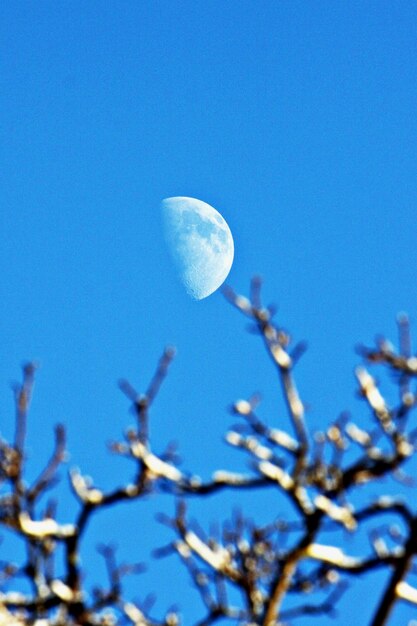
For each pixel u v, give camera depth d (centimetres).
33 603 1816
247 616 1897
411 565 1650
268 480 1700
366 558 1706
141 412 1716
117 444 1750
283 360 1684
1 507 1752
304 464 1686
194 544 1872
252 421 1702
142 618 1905
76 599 1812
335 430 1756
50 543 1873
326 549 1720
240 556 1936
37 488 1764
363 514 1694
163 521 1880
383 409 1717
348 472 1730
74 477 1759
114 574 1906
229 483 1719
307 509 1689
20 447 1752
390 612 1669
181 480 1728
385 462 1712
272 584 1744
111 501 1741
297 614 1908
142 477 1723
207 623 1923
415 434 1706
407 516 1667
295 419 1678
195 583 1945
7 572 1919
